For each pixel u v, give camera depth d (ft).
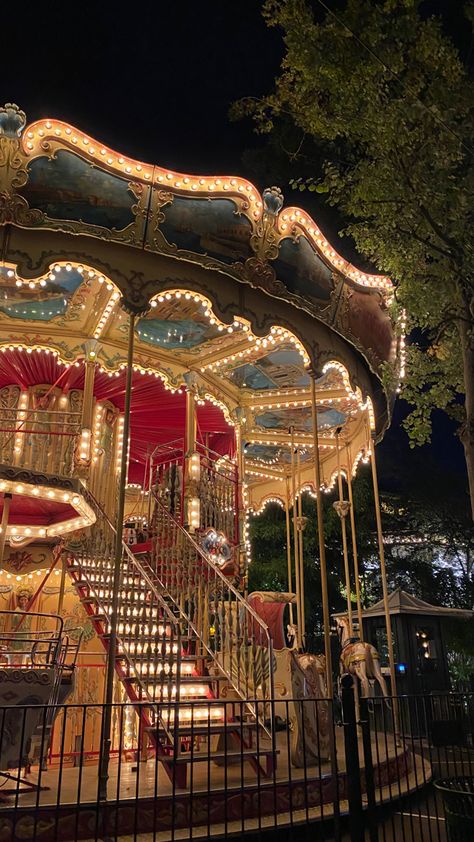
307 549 80.64
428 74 29.12
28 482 29.22
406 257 31.01
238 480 43.04
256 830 19.42
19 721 20.02
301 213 29.76
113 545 31.86
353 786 18.30
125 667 26.63
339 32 28.60
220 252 28.12
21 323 36.37
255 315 30.22
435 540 90.48
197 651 30.19
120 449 45.03
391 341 38.45
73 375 40.47
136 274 27.14
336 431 47.88
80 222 25.72
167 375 39.86
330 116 30.55
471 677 72.38
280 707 33.91
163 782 22.16
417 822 23.93
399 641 53.16
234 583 38.70
